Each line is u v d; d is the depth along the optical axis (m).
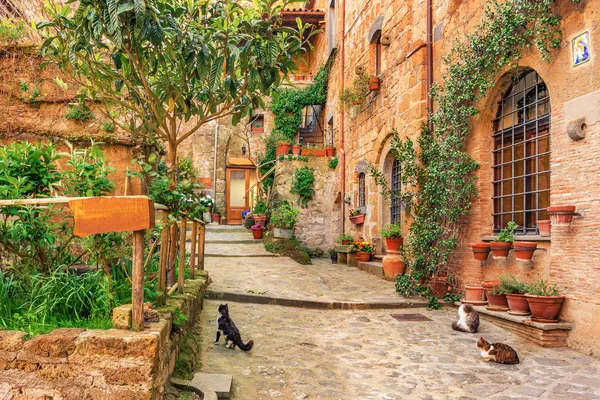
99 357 2.79
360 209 12.45
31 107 7.70
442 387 4.09
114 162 7.42
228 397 3.61
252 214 15.80
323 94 17.81
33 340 2.82
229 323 4.86
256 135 19.11
